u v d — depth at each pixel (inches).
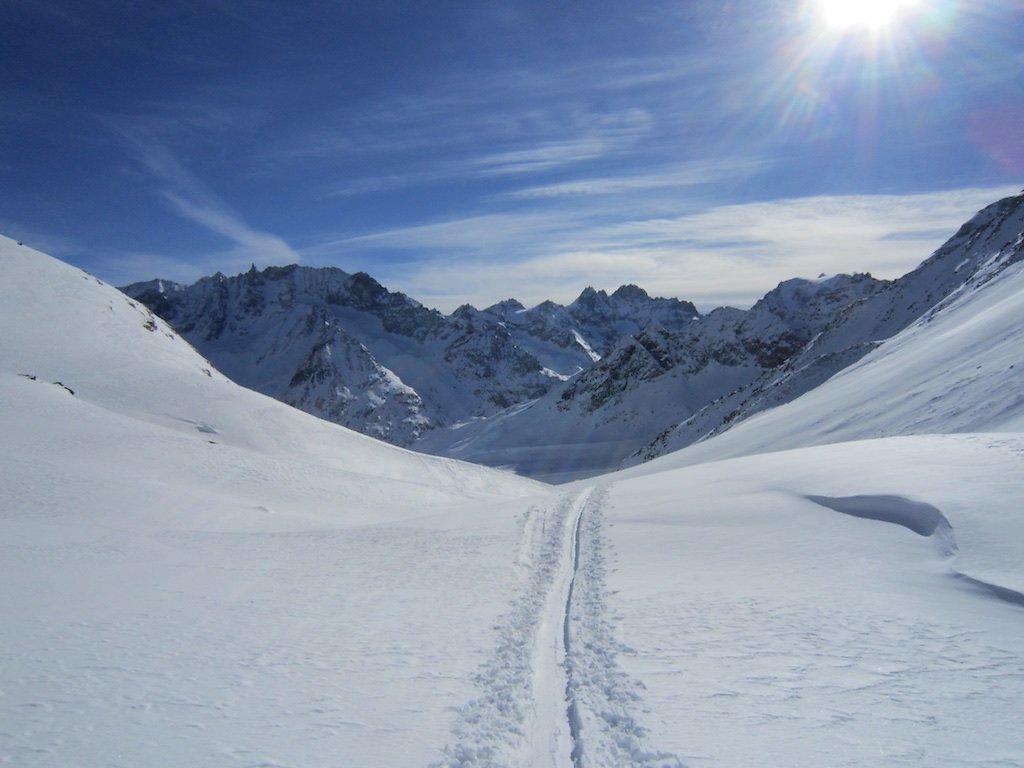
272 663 393.4
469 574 639.8
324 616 497.4
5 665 378.0
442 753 286.5
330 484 1871.3
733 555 620.4
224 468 1750.7
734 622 431.8
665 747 279.6
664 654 385.4
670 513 853.8
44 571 635.5
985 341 1665.8
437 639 440.1
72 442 1619.1
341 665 390.9
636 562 634.2
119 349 3088.1
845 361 4559.5
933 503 608.1
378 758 280.4
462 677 373.7
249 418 2780.5
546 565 667.4
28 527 913.5
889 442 1001.5
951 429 1217.4
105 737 293.3
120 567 676.7
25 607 498.9
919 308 6058.1
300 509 1521.9
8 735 291.7
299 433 2906.0
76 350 2888.8
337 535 922.7
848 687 328.5
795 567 557.0
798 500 780.0
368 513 1651.1
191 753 280.4
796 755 269.0
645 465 3607.3
